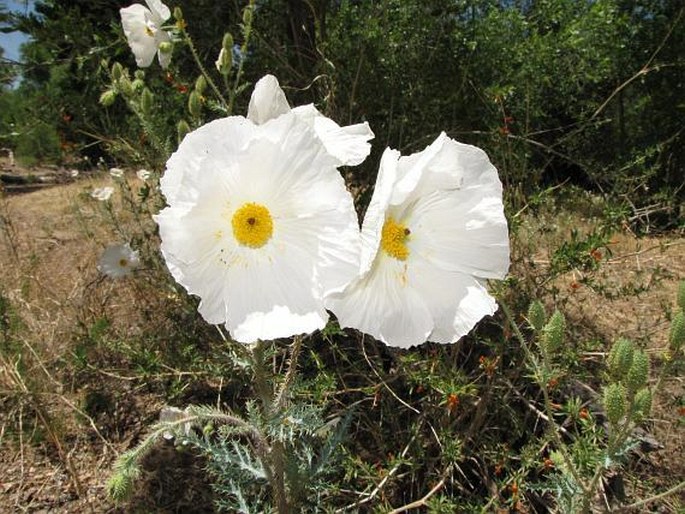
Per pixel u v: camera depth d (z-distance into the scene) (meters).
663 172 1.12
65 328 0.59
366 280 0.23
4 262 0.73
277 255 0.22
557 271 0.50
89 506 0.44
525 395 0.50
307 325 0.22
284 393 0.30
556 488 0.33
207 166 0.21
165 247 0.21
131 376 0.54
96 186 0.87
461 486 0.43
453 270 0.24
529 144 0.71
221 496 0.44
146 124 0.35
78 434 0.50
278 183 0.22
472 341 0.53
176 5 0.64
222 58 0.35
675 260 0.74
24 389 0.48
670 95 1.18
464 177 0.24
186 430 0.32
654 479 0.45
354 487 0.44
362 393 0.50
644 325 0.60
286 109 0.24
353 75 0.61
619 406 0.26
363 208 0.59
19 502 0.44
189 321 0.54
